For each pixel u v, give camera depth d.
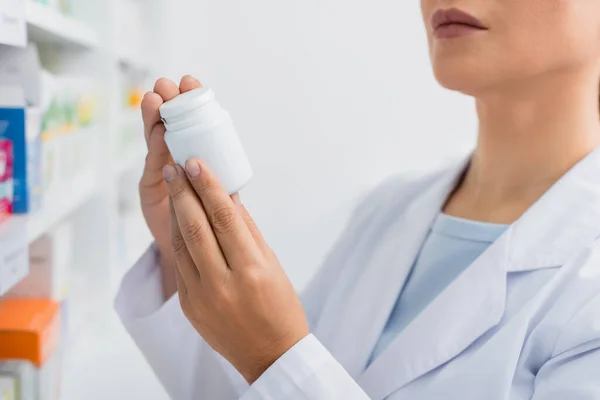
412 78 3.28
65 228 1.53
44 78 1.29
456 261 0.92
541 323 0.77
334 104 3.31
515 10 0.76
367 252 1.08
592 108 0.86
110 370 1.66
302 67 3.29
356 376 0.92
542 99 0.83
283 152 3.32
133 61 2.37
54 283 1.34
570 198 0.84
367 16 3.25
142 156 2.57
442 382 0.81
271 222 3.27
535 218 0.85
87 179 1.76
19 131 1.03
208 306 0.72
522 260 0.83
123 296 1.00
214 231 0.71
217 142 0.71
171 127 0.71
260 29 3.26
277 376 0.71
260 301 0.71
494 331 0.81
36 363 1.10
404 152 3.32
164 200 0.93
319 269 1.19
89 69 1.88
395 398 0.84
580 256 0.80
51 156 1.39
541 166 0.87
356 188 3.33
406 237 0.99
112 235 1.92
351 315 0.97
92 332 1.90
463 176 1.03
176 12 3.21
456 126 3.30
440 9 0.80
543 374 0.75
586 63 0.81
